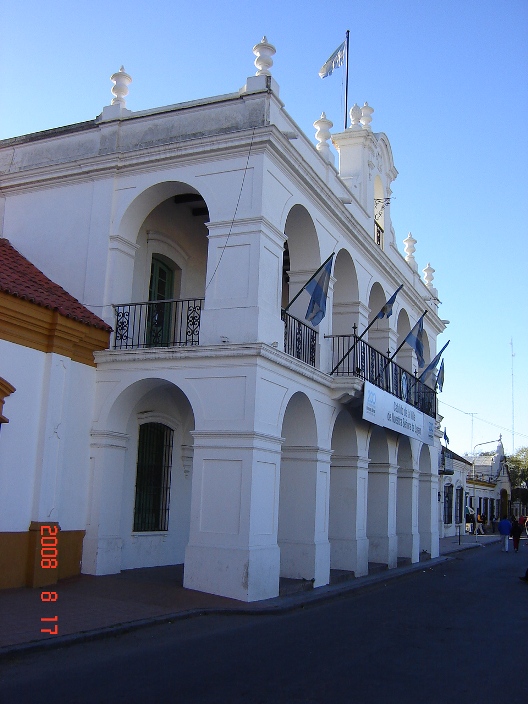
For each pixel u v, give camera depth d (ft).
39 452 38.29
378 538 61.31
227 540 37.73
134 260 46.68
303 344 47.01
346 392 48.80
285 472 47.32
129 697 19.70
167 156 43.50
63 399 39.99
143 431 47.96
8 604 31.50
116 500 42.88
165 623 30.81
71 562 40.27
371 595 45.83
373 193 64.18
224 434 38.52
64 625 27.78
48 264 46.32
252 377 38.65
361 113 64.28
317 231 48.78
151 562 47.21
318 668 24.02
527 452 226.79
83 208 46.09
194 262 54.08
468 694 21.48
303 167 44.91
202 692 20.42
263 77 42.57
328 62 66.64
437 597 45.73
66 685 20.72
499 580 57.98
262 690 20.94
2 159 50.14
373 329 65.16
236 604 35.73
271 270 41.57
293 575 45.83
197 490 38.86
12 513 36.68
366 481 55.93
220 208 41.78
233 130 42.47
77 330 40.78
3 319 36.73
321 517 47.24
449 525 129.49
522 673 24.49
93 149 46.68
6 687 20.34
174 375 40.73
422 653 27.32
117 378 42.39
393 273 64.64
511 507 195.72
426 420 68.59
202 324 40.73
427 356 81.41
